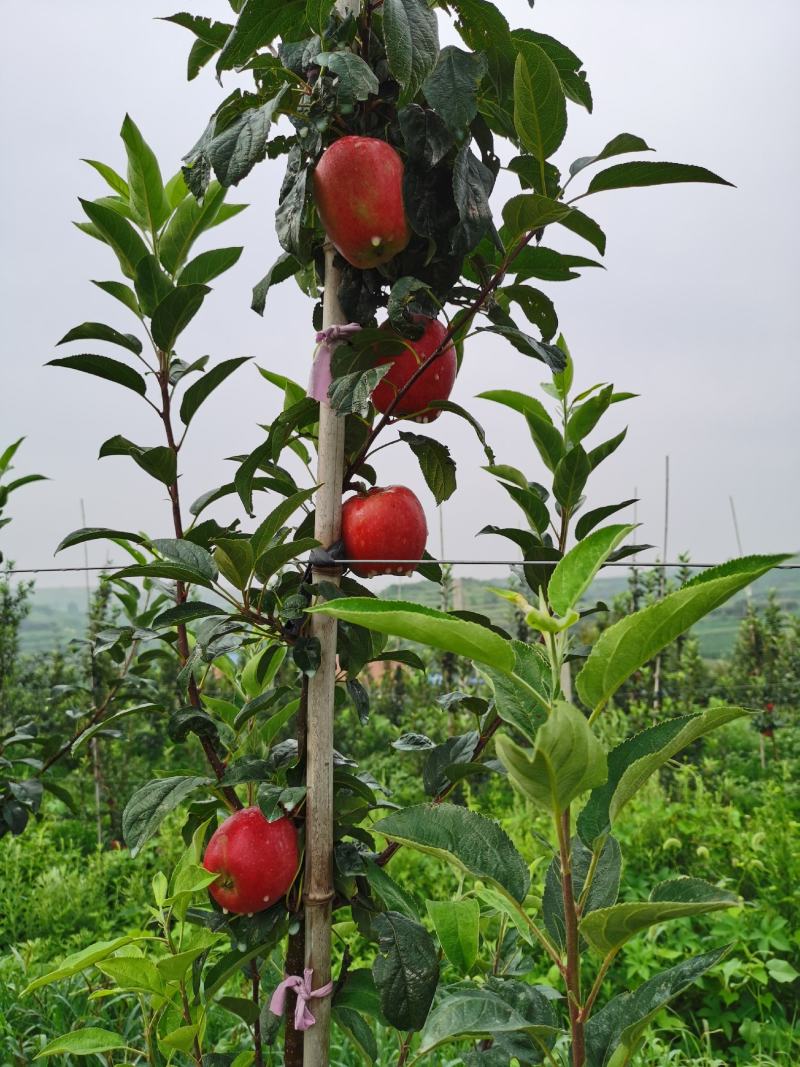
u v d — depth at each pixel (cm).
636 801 225
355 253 72
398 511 74
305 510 86
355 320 78
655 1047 131
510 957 94
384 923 68
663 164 67
